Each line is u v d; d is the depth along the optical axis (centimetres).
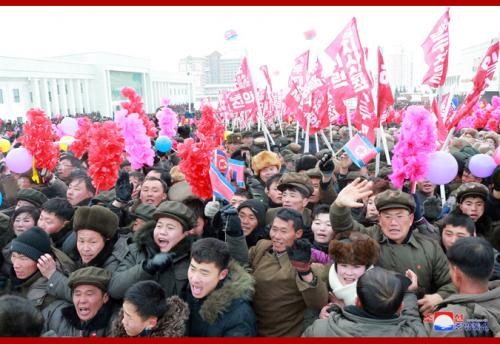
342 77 702
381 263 318
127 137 548
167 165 726
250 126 1672
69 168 668
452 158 373
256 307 307
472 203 384
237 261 303
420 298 288
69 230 402
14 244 320
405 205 313
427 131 370
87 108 5603
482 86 472
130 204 436
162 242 311
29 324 212
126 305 243
